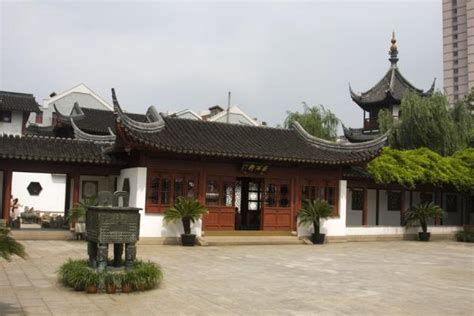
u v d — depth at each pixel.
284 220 24.36
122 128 19.61
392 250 22.48
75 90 50.84
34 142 22.86
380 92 43.50
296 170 24.62
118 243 11.32
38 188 35.03
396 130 34.88
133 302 9.89
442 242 28.16
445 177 28.91
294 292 11.59
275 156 22.66
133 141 19.91
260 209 25.34
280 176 24.23
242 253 19.17
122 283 10.73
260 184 25.70
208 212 22.02
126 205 11.98
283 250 20.80
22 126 41.25
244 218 25.67
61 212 34.50
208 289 11.59
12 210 28.12
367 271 15.45
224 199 22.95
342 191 25.83
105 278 10.59
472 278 14.70
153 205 21.31
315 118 42.56
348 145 25.61
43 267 13.76
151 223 21.17
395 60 44.91
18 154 20.95
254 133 25.58
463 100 41.81
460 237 29.44
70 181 24.92
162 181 21.56
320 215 24.06
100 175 23.27
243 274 14.03
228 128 25.19
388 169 27.25
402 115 34.66
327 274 14.54
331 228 25.38
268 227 23.97
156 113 23.27
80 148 23.41
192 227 21.91
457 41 107.69
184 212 20.86
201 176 22.30
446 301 11.12
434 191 31.52
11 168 21.42
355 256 19.53
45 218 29.61
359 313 9.66
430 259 19.39
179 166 21.88
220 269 14.84
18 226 24.95
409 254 21.00
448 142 33.47
